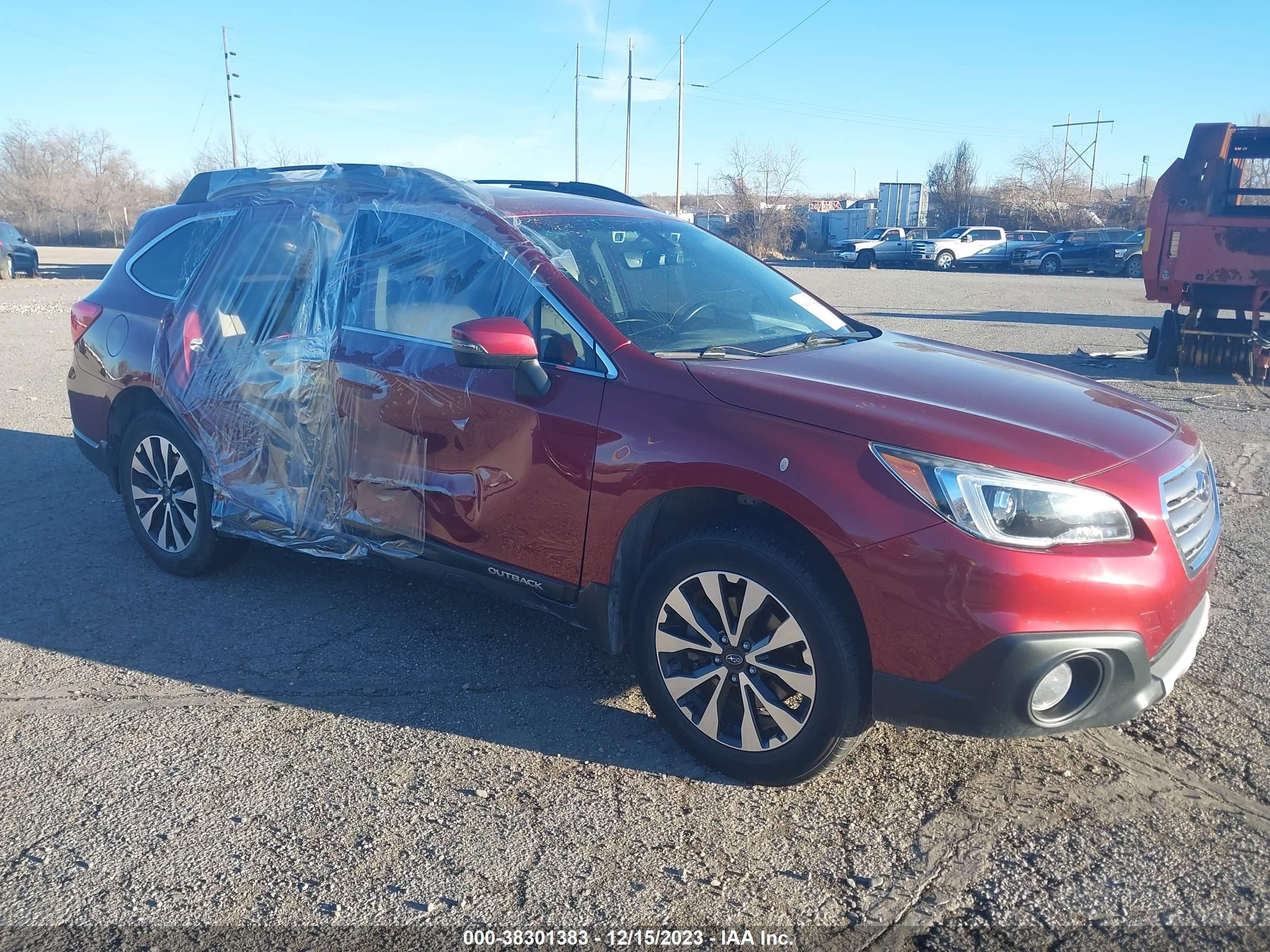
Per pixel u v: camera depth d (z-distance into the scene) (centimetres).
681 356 339
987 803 302
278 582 478
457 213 388
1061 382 360
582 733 344
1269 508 590
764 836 288
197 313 451
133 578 482
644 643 327
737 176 5997
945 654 273
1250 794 305
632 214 435
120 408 493
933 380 335
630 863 275
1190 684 372
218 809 299
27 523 565
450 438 364
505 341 323
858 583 280
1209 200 1069
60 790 309
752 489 296
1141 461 293
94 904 259
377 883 267
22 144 7631
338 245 414
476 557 366
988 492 270
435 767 322
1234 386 1028
